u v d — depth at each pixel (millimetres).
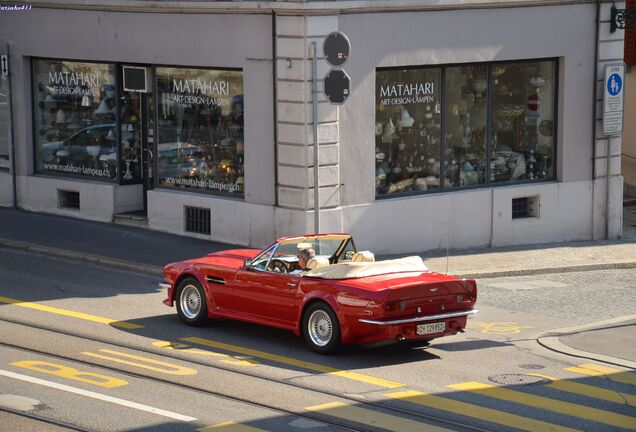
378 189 22391
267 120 21656
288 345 15656
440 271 21219
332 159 21406
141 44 23531
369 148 21922
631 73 29312
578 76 24438
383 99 22250
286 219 21594
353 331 14570
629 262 22703
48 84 25812
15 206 26438
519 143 24344
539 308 18672
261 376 13852
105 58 24281
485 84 23656
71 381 13422
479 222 23656
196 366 14289
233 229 22578
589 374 14273
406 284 14586
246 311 15984
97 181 25172
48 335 15836
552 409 12562
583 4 24219
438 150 23219
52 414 12062
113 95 24672
